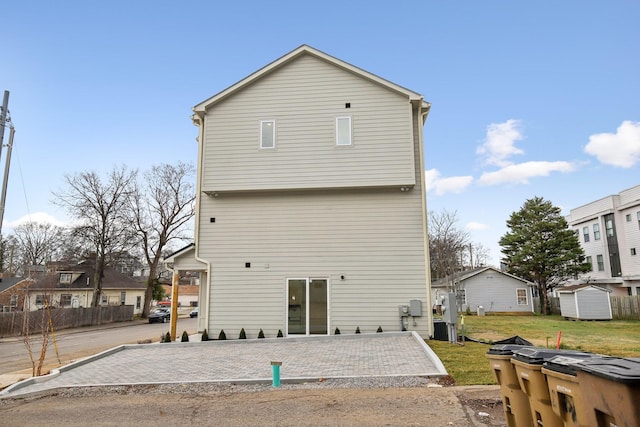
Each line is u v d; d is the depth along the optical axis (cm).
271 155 1445
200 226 1464
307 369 895
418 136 1445
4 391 859
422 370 839
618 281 3028
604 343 1341
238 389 777
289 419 590
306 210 1438
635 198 2916
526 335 1563
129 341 2003
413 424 541
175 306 1477
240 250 1439
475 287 3195
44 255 5153
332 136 1436
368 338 1282
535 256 3020
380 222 1407
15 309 2934
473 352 1048
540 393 391
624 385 258
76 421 638
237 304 1410
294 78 1488
